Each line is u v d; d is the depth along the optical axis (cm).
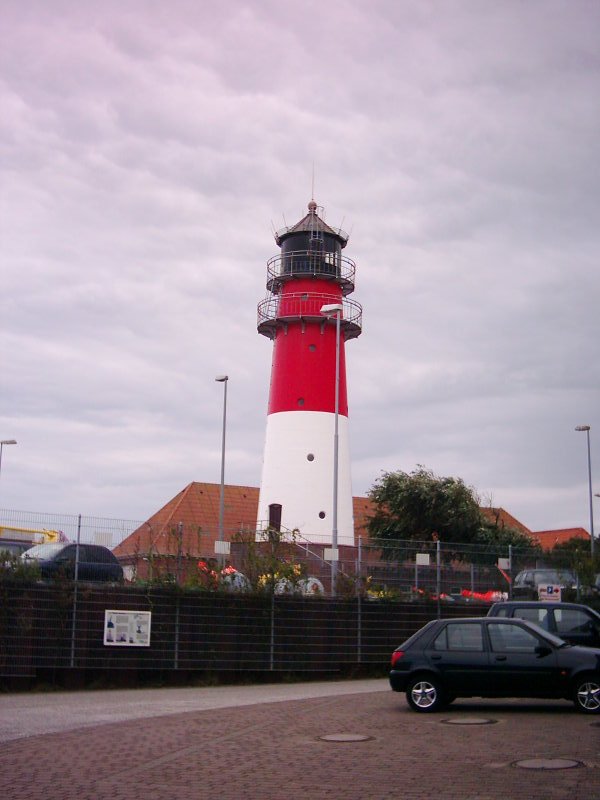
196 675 2531
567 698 1767
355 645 2775
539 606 2155
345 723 1681
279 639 2661
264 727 1639
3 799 1068
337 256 4788
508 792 1074
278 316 4741
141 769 1244
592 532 4916
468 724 1639
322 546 3653
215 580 2627
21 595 2338
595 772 1182
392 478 5653
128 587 2473
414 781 1145
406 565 2955
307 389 4672
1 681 2295
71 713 1861
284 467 4612
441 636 1834
